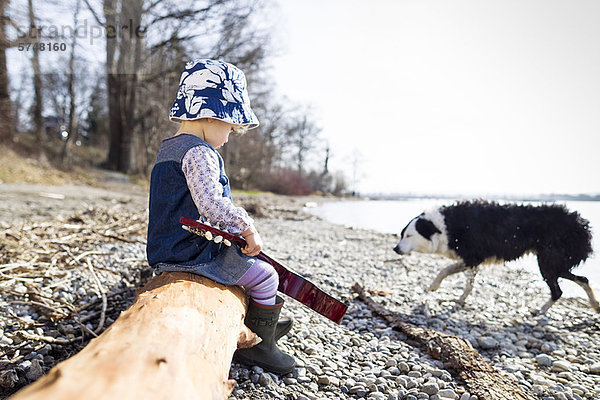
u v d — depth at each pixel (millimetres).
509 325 4059
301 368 2650
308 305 2418
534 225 4383
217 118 1922
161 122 25297
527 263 7164
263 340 2400
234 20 20844
